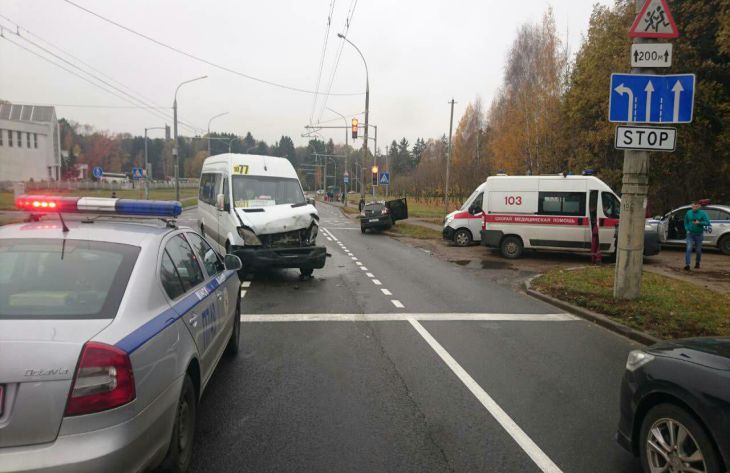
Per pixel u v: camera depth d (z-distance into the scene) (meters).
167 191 75.56
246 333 7.27
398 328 7.71
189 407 3.66
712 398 2.97
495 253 18.25
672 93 8.39
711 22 20.50
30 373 2.49
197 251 4.93
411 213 43.41
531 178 16.41
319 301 9.57
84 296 3.10
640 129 8.52
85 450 2.50
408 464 3.75
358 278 12.38
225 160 12.76
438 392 5.18
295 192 12.62
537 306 9.54
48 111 85.00
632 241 9.01
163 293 3.55
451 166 54.22
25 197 3.95
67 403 2.51
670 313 8.21
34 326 2.77
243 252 11.03
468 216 20.44
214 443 4.00
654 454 3.41
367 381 5.44
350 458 3.82
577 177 15.96
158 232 4.04
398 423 4.44
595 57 25.50
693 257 16.89
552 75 31.44
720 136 21.06
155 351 3.03
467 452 3.95
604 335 7.57
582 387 5.39
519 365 6.09
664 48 8.48
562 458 3.88
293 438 4.11
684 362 3.29
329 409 4.70
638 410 3.57
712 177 23.84
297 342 6.85
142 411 2.80
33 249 3.41
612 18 25.44
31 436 2.47
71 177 94.12
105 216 4.78
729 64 21.09
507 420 4.54
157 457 3.00
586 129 27.62
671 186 25.58
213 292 4.83
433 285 11.65
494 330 7.73
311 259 11.32
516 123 34.22
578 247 15.94
